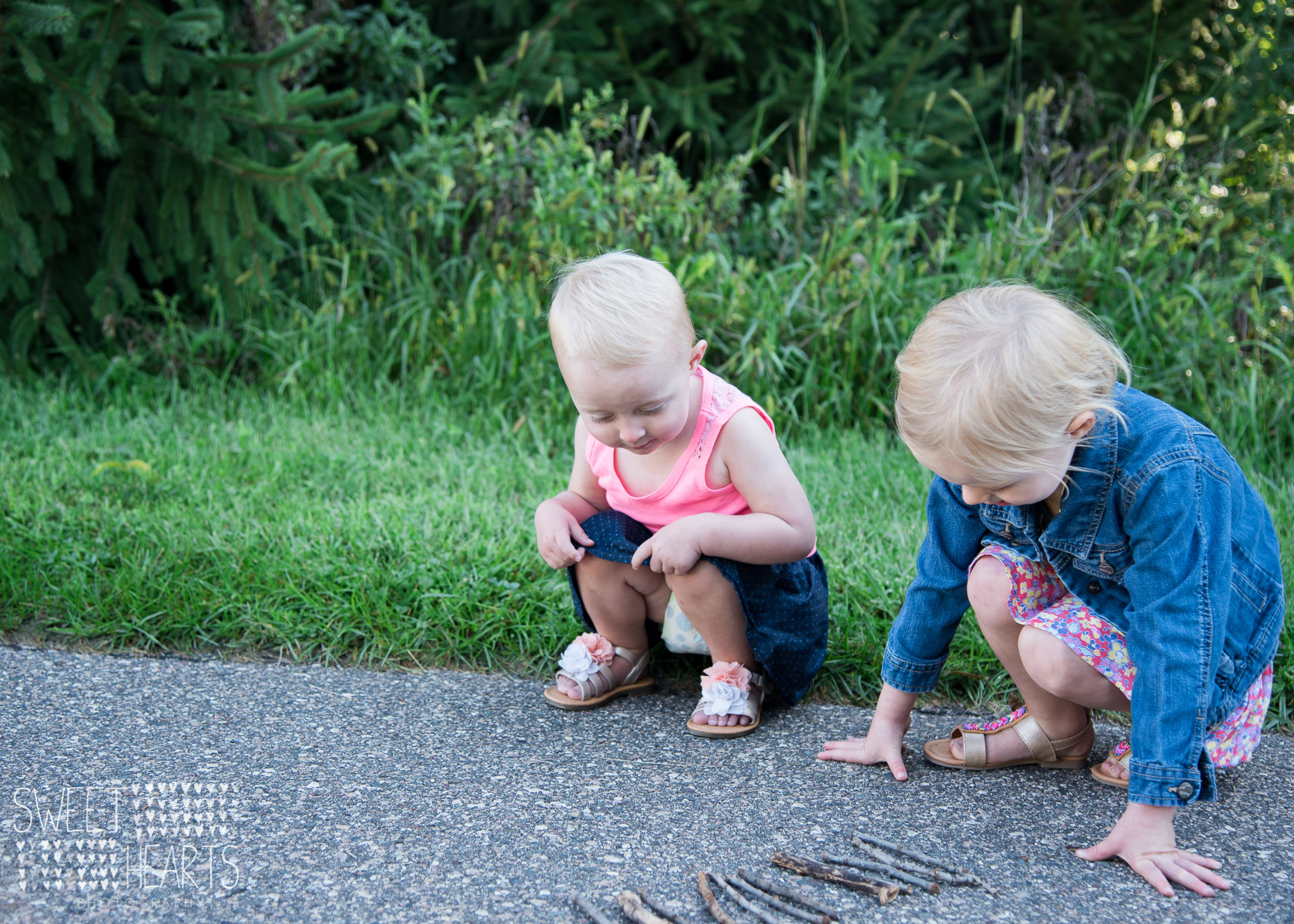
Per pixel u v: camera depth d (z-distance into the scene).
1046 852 1.63
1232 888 1.52
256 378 4.38
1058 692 1.73
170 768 1.85
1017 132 4.54
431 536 2.74
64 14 3.56
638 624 2.18
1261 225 4.45
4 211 3.90
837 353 4.07
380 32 5.11
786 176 4.58
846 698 2.25
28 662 2.28
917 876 1.53
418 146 4.59
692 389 2.02
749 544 1.96
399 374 4.36
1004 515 1.73
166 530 2.78
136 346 4.38
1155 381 3.87
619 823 1.69
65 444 3.48
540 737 2.02
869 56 5.73
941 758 1.91
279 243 4.30
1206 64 5.76
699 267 3.95
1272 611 1.72
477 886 1.50
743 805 1.76
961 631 2.31
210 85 4.13
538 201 4.28
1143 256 4.06
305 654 2.38
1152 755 1.54
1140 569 1.60
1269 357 3.94
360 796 1.76
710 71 5.79
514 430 3.78
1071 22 5.62
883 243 4.23
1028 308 1.54
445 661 2.38
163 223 4.28
